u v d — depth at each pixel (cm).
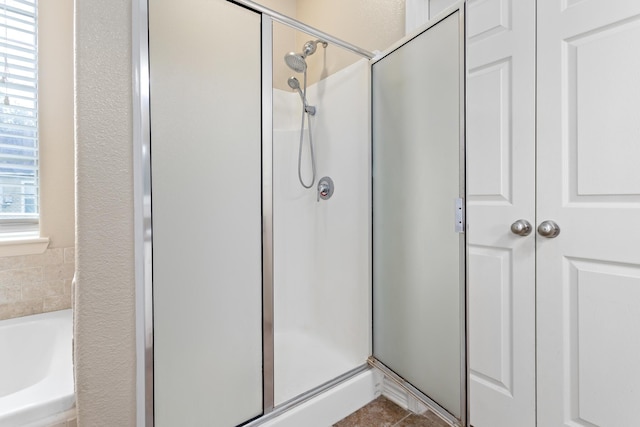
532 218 118
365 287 169
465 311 114
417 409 146
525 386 121
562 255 111
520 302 122
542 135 115
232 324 115
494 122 129
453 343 120
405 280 145
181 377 103
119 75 91
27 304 160
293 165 213
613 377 100
